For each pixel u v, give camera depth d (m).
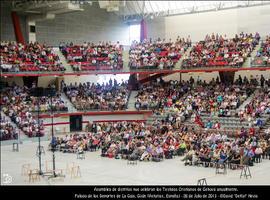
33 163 33.56
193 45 49.78
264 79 44.06
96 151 39.16
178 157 34.66
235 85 47.62
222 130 39.28
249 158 28.78
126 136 38.31
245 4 40.31
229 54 45.03
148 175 27.45
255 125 38.59
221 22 45.44
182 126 42.97
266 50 39.59
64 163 33.25
